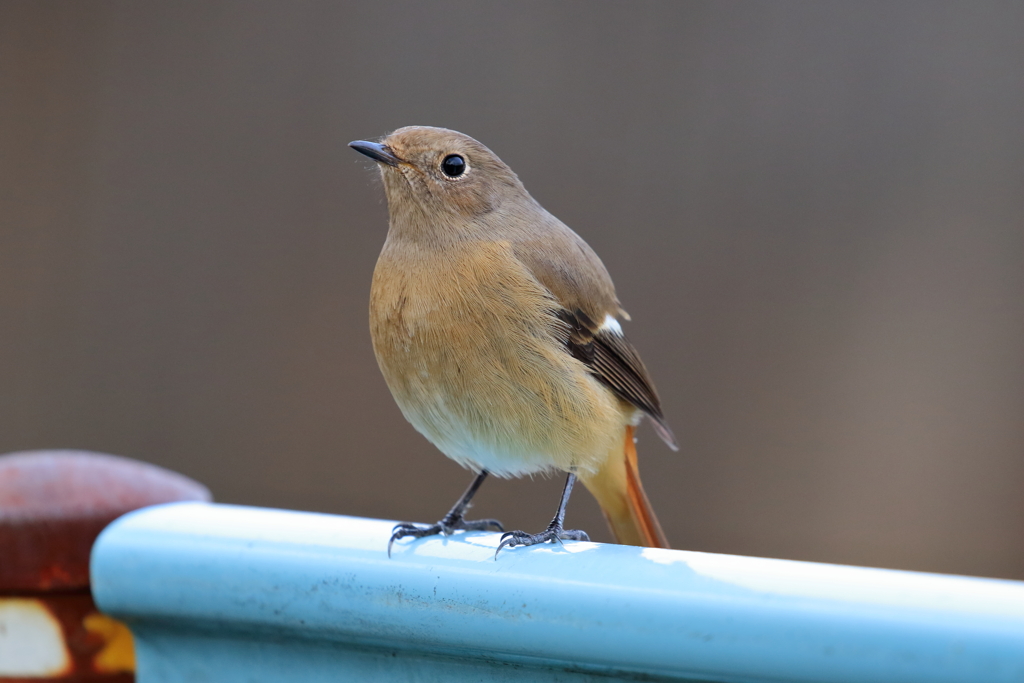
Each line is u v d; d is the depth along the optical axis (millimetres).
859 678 3697
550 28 12430
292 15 12516
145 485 5430
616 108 12250
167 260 12273
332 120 12359
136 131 12461
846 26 12305
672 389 11789
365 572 4492
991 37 12203
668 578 4102
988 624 3564
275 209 12297
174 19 12570
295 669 4766
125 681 5262
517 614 4250
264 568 4605
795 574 3984
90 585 5184
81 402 12148
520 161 12141
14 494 5164
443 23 12453
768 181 12117
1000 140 12031
